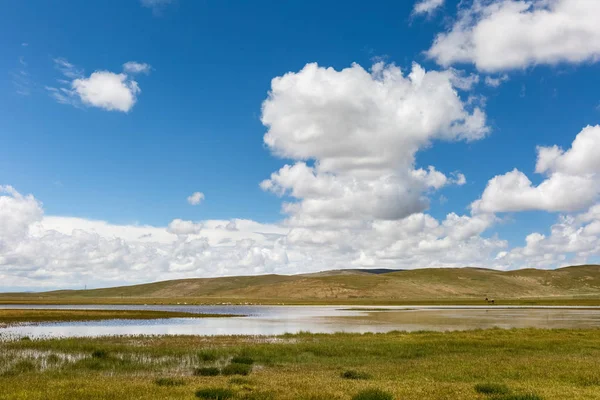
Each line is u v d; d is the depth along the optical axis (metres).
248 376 22.89
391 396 15.97
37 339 44.84
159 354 32.47
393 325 69.50
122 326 67.81
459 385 19.30
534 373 23.05
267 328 63.88
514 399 15.41
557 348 35.66
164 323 74.94
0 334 53.88
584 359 29.02
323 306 172.00
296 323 74.88
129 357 31.12
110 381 20.91
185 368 26.98
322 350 34.50
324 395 16.84
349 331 58.25
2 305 172.38
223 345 38.69
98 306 167.00
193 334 52.81
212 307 163.00
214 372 24.30
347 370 25.22
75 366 27.31
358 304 195.00
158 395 16.62
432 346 37.06
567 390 17.88
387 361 29.44
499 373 23.23
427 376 22.64
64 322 75.50
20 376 23.11
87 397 16.30
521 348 36.00
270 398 16.33
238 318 90.50
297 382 20.30
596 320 79.69
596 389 18.28
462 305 174.00
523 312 112.75
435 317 91.38
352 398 16.06
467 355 32.00
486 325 68.50
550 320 80.06
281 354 32.69
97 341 41.81
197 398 16.11
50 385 19.20
